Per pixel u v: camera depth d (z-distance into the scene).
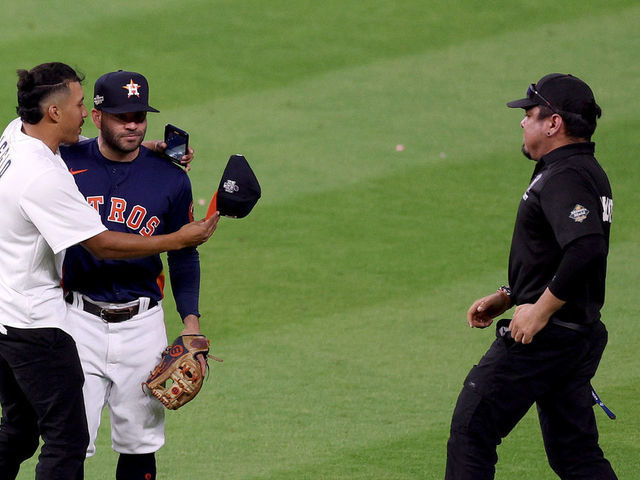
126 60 43.25
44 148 15.67
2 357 16.11
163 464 19.47
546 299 15.54
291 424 20.97
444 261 29.22
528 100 16.33
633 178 34.56
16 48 43.66
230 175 16.56
